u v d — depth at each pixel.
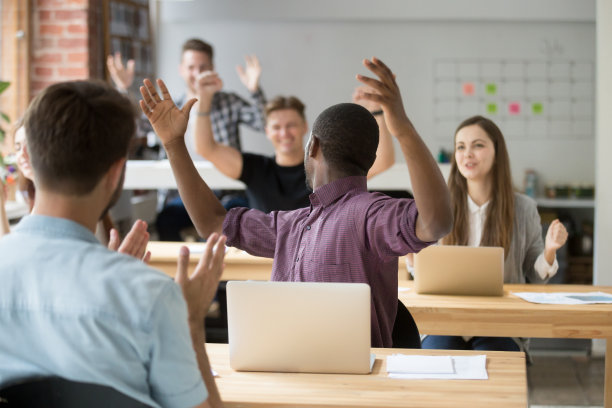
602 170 4.30
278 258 2.04
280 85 7.10
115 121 1.19
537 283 3.28
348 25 7.04
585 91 7.07
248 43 7.07
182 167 1.98
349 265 1.90
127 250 1.41
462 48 7.05
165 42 7.07
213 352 2.00
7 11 5.24
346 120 1.95
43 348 1.14
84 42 5.36
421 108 7.11
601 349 4.37
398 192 5.09
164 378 1.14
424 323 2.70
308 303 1.78
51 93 1.17
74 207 1.18
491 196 3.29
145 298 1.11
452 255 2.87
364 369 1.79
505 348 2.83
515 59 7.06
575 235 6.78
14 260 1.14
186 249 1.35
